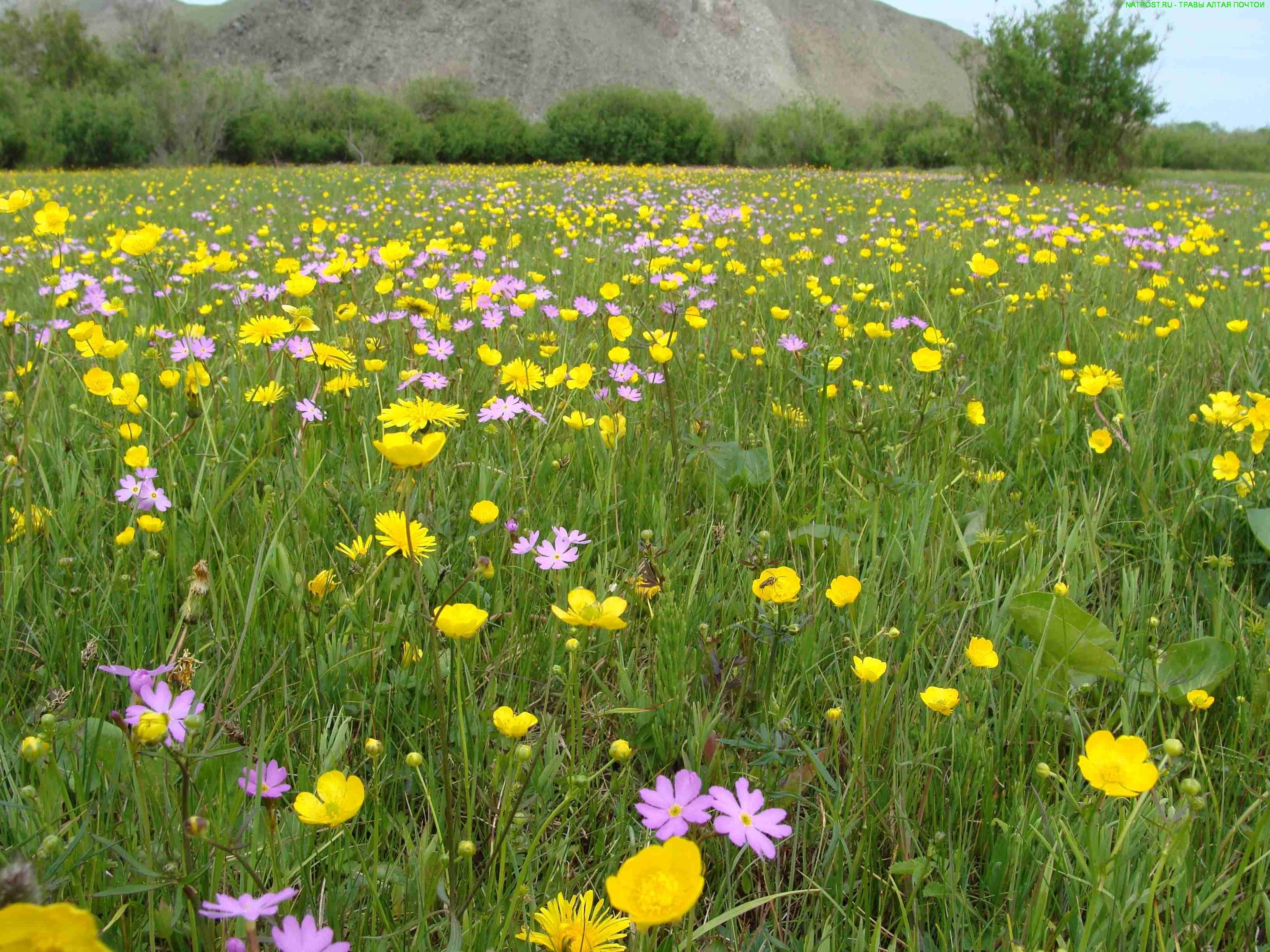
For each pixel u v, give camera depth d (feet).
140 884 3.46
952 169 103.19
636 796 4.97
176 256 17.38
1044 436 9.09
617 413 8.52
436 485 7.36
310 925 2.92
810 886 4.45
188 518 6.50
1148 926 3.70
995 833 4.67
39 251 18.24
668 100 117.08
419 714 5.30
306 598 5.83
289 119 110.32
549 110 119.55
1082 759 3.57
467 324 10.75
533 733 5.32
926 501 7.36
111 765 4.60
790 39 345.51
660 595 6.03
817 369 9.79
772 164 103.55
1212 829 4.72
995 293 15.37
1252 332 12.91
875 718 5.11
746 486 8.30
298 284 9.05
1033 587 6.18
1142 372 10.85
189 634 5.74
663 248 17.66
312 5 251.60
